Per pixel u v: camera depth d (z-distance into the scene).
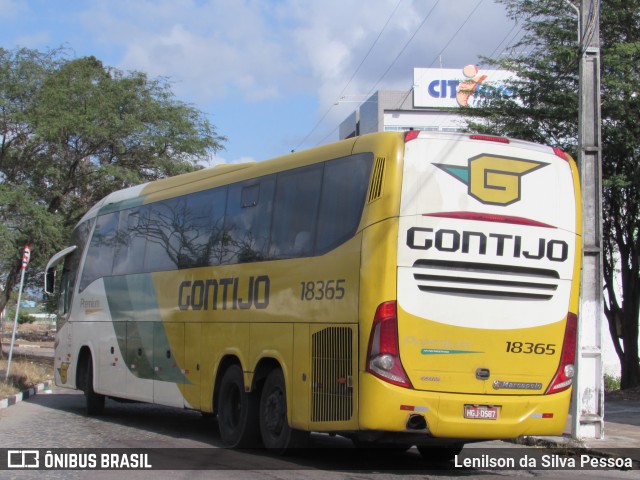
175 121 30.19
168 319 13.18
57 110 27.31
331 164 9.73
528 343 9.09
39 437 12.29
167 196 13.86
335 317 9.10
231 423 11.23
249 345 10.80
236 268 11.36
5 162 28.45
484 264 8.91
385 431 8.52
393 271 8.60
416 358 8.58
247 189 11.45
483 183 9.03
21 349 44.19
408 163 8.82
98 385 15.62
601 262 13.14
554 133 19.86
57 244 28.06
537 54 20.23
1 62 27.56
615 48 18.31
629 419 15.32
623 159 19.06
